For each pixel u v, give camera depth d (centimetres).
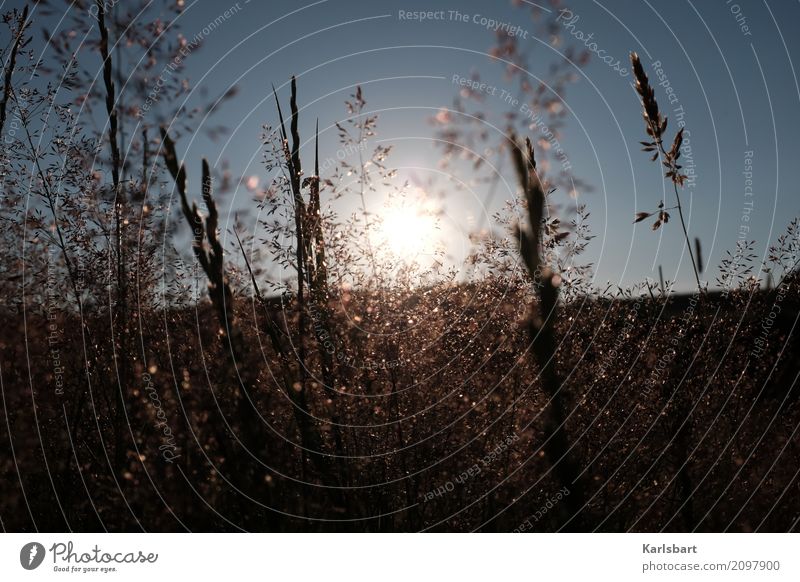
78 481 348
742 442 425
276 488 313
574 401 394
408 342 385
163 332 369
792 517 386
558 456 130
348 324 367
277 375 340
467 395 387
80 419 368
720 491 406
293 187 348
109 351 366
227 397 300
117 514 326
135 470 323
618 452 405
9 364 357
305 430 319
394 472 367
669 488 407
